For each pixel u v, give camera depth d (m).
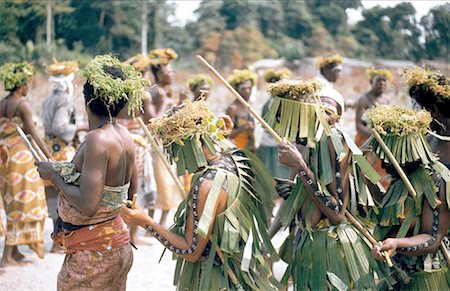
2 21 22.78
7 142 6.94
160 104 8.41
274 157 9.30
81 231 4.17
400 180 4.54
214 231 4.20
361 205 4.54
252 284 4.22
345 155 4.29
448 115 4.64
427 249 4.34
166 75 8.48
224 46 28.53
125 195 4.27
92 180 4.02
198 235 4.16
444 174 4.36
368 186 4.68
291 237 4.66
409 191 4.44
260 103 19.22
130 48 27.53
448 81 4.71
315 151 4.34
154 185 8.09
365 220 4.55
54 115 7.68
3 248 7.80
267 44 28.38
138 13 27.72
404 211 4.48
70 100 7.80
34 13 23.38
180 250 4.22
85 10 26.30
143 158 8.02
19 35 23.17
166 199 8.27
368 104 9.73
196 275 4.31
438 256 4.44
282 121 4.38
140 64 8.49
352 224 4.43
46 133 7.79
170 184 8.28
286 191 4.68
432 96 4.62
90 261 4.17
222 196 4.20
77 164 4.16
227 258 4.23
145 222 4.24
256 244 4.30
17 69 6.89
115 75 4.21
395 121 4.43
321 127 4.32
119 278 4.32
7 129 6.94
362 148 4.64
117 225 4.25
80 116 11.37
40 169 4.23
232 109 8.93
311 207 4.40
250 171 4.41
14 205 6.96
